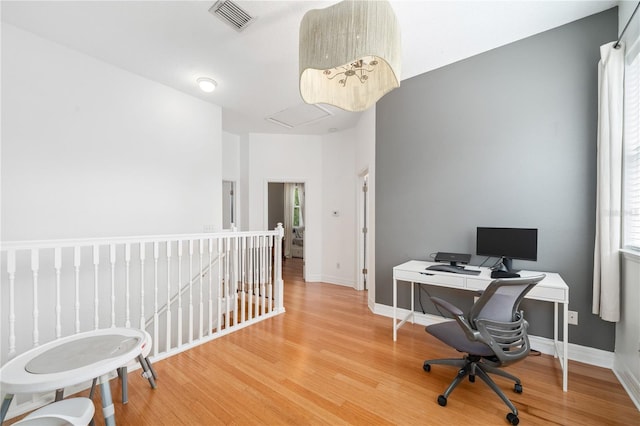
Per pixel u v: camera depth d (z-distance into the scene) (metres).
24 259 2.15
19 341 2.11
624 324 1.91
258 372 2.05
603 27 2.11
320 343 2.54
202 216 3.48
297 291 4.45
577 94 2.23
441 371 2.08
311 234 5.11
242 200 5.04
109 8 1.95
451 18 2.12
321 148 5.12
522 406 1.69
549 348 2.32
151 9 1.97
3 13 1.98
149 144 2.98
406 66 2.85
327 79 1.92
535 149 2.40
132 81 2.84
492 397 1.78
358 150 4.35
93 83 2.56
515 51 2.46
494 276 2.21
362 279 4.51
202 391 1.82
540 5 2.01
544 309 2.36
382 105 3.34
